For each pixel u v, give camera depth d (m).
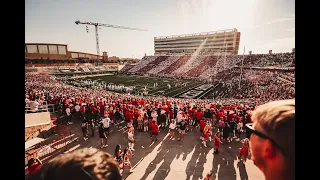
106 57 109.38
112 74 85.62
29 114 10.63
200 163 9.25
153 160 9.56
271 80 38.28
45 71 66.00
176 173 8.49
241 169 8.72
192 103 20.06
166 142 11.64
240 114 13.73
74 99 18.47
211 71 68.00
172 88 45.03
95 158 0.88
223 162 9.33
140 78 67.75
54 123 13.14
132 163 9.30
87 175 0.78
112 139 12.06
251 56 68.88
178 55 95.75
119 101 18.91
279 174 0.87
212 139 12.12
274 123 0.88
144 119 13.35
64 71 71.75
